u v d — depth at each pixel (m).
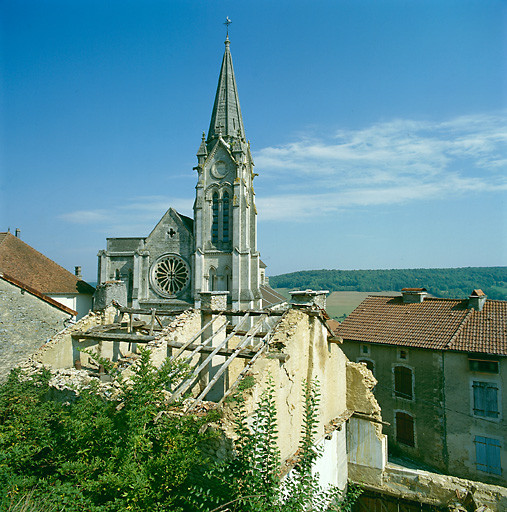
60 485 7.61
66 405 11.63
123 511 7.19
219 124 51.44
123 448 8.48
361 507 17.19
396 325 25.44
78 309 36.78
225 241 46.47
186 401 11.60
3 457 8.34
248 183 49.28
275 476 8.03
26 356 19.72
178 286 46.59
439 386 22.11
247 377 10.84
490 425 20.53
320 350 14.55
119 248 47.84
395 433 23.66
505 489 14.73
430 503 15.58
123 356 19.17
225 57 53.47
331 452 15.07
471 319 23.39
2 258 31.77
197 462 8.68
